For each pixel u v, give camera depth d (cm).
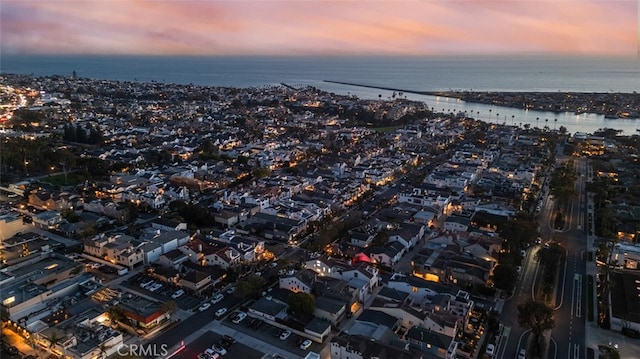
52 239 19800
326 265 17100
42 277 15825
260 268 18175
